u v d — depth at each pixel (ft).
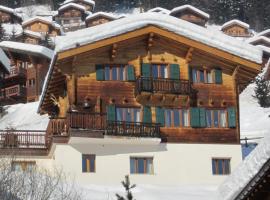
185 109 131.75
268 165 59.77
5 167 81.00
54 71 130.62
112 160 125.18
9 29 426.92
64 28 433.07
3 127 209.97
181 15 410.11
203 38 133.39
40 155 130.11
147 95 129.08
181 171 127.34
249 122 207.21
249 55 135.13
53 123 127.85
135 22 130.72
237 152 130.93
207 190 118.83
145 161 126.93
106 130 125.29
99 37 128.06
